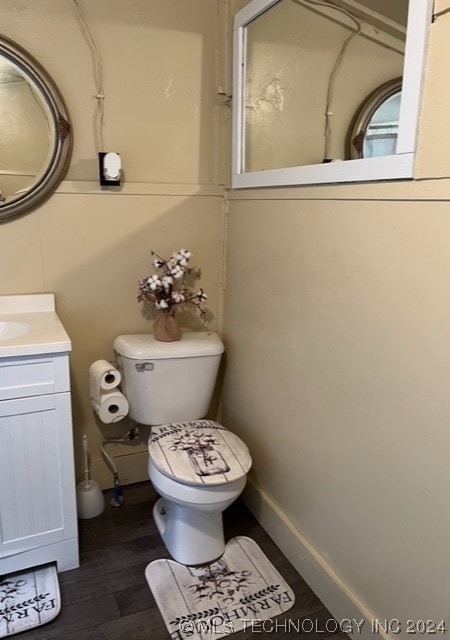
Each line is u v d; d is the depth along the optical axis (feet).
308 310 5.19
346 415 4.72
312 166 4.87
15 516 5.20
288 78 5.42
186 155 6.78
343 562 4.97
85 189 6.25
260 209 6.04
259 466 6.59
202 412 6.79
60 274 6.36
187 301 6.80
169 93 6.48
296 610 5.19
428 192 3.56
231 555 5.96
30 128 5.75
